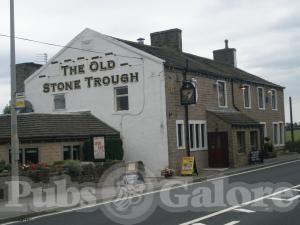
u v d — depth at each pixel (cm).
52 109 3081
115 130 2873
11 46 1652
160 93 2755
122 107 2898
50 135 2433
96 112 2947
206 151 3084
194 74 3039
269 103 4147
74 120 2744
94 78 2962
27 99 3148
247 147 3234
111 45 2914
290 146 4591
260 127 3491
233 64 4384
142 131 2803
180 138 2867
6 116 2531
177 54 3447
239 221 1175
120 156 2734
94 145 2280
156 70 2770
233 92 3509
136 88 2827
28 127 2433
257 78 4181
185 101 2767
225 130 3039
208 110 3133
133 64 2841
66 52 3058
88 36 2988
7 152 2333
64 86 3055
